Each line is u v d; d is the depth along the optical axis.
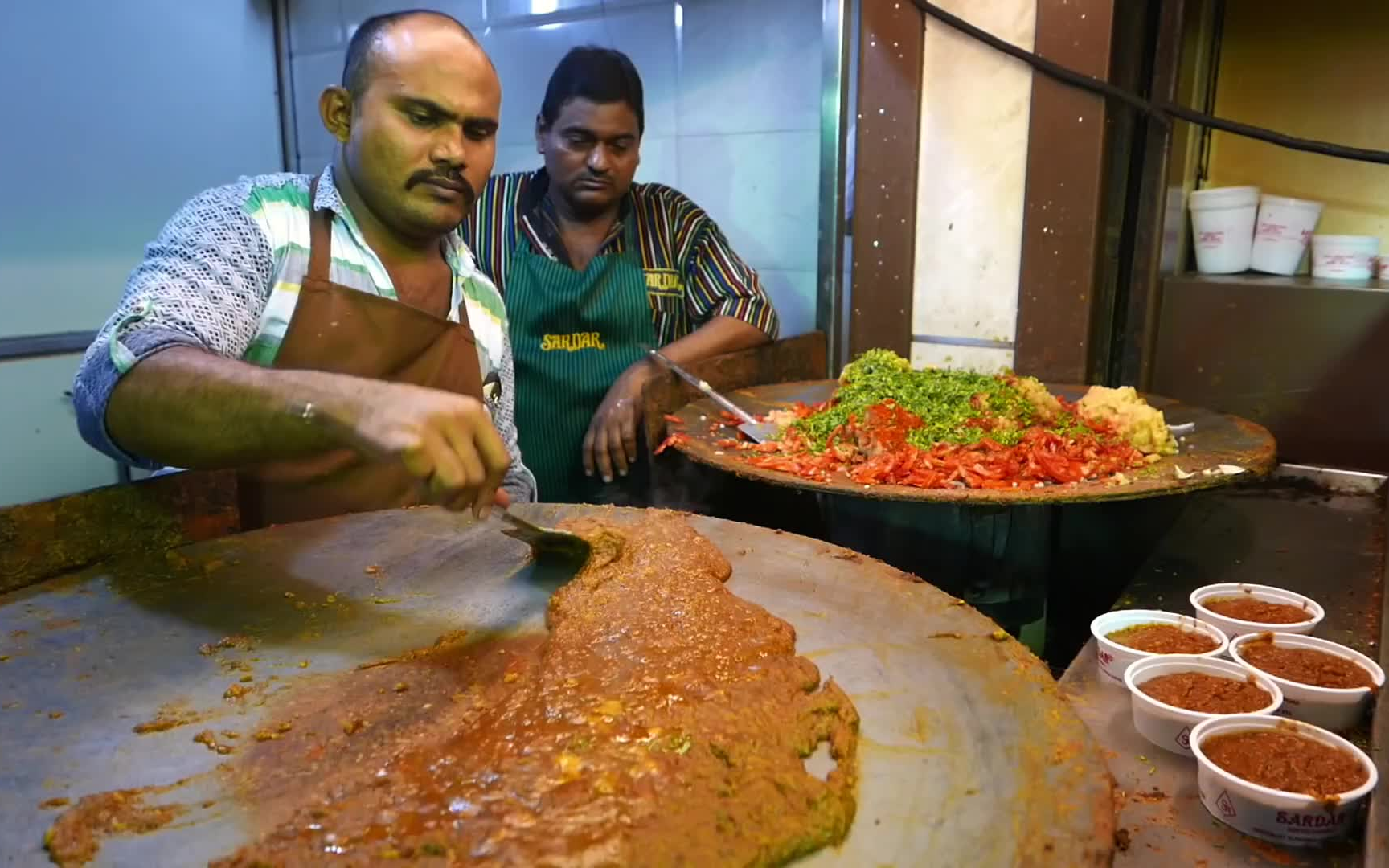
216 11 3.19
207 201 1.55
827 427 1.88
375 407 1.03
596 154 2.33
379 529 1.50
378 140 1.54
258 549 1.42
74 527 1.33
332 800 0.85
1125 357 2.39
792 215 2.75
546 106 2.38
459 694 1.04
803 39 2.58
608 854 0.76
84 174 2.86
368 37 1.54
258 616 1.22
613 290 2.46
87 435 1.32
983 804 0.83
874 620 1.18
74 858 0.79
